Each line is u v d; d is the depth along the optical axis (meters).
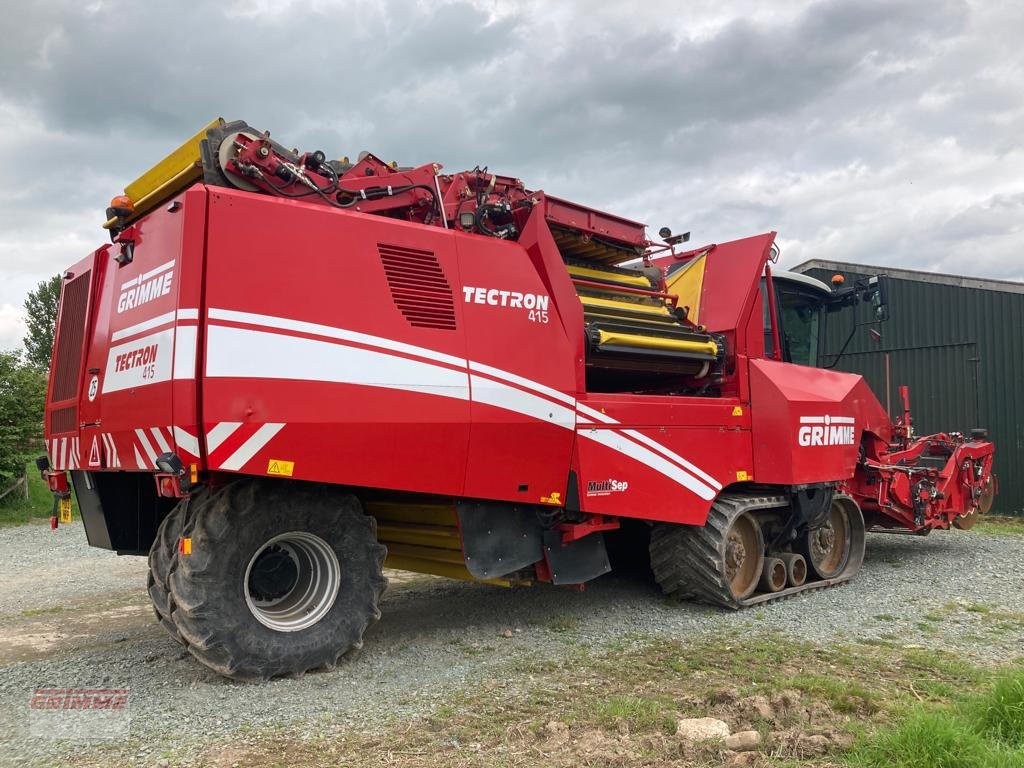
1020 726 3.30
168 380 3.88
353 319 4.35
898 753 3.10
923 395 14.84
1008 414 13.84
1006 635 5.39
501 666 4.60
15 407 13.47
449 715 3.75
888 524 8.93
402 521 5.36
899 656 4.82
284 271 4.16
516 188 5.79
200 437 3.86
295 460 4.08
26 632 5.56
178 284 3.90
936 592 6.89
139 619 5.96
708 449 6.18
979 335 14.23
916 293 15.05
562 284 5.42
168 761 3.23
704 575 6.03
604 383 6.71
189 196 3.97
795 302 8.23
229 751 3.34
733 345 6.62
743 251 6.99
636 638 5.27
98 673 4.46
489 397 4.85
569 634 5.37
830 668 4.55
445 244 4.84
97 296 5.13
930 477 8.82
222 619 4.09
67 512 5.51
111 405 4.58
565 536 5.47
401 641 5.15
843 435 7.32
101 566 8.52
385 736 3.49
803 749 3.23
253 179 4.52
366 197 5.06
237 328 3.98
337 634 4.50
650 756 3.20
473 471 4.78
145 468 4.15
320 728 3.59
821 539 7.38
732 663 4.65
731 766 3.05
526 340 5.12
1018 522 12.80
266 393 4.01
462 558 5.23
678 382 6.76
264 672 4.23
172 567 4.17
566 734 3.46
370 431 4.32
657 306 6.65
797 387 6.82
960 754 3.04
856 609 6.20
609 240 6.37
